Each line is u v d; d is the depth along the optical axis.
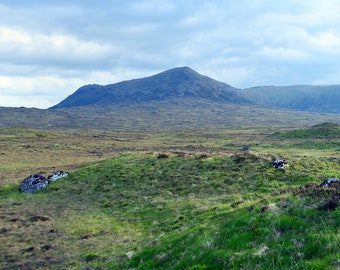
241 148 96.00
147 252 15.93
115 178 39.75
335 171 32.38
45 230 24.31
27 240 22.03
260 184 30.11
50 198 37.09
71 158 78.75
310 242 10.36
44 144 109.12
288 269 9.32
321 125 127.62
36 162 72.25
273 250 10.62
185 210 25.47
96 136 168.00
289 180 30.42
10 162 70.56
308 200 13.61
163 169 39.59
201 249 12.91
